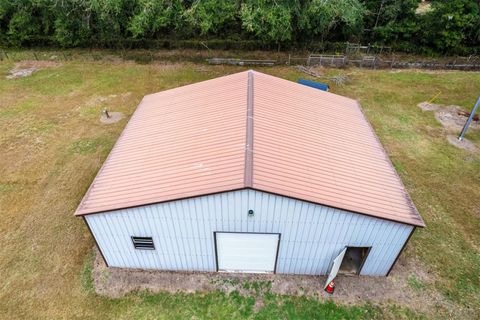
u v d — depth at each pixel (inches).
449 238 498.3
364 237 401.1
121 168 454.9
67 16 1067.3
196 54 1099.9
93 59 1075.3
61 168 634.2
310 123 519.5
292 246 417.7
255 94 539.2
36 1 1031.6
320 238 405.7
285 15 904.9
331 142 490.3
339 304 416.5
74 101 852.0
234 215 384.5
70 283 440.1
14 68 1020.5
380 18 1115.3
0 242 491.8
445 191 581.3
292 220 386.9
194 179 387.5
